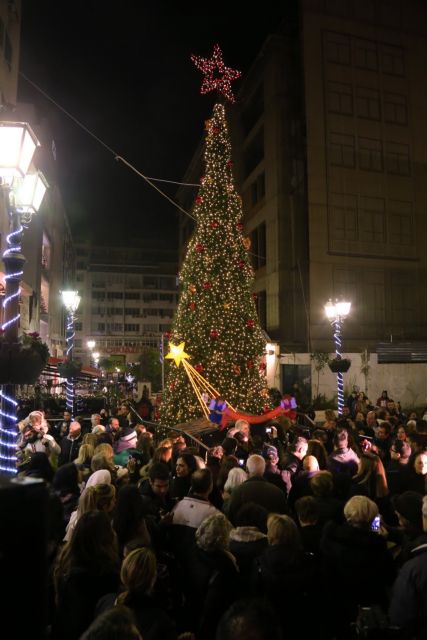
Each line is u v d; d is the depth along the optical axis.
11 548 1.37
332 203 36.31
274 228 38.12
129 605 2.96
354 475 7.33
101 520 3.54
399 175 38.12
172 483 5.96
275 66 38.56
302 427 12.25
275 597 3.46
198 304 17.03
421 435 8.59
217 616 3.48
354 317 35.78
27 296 29.91
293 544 3.62
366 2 38.56
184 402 16.52
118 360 59.09
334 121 36.91
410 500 4.32
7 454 5.62
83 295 100.38
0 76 24.23
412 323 37.19
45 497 1.44
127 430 8.76
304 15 36.97
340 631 3.84
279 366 32.88
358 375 32.16
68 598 3.29
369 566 3.83
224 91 19.52
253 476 5.64
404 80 39.09
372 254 36.78
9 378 5.37
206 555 3.70
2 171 5.46
